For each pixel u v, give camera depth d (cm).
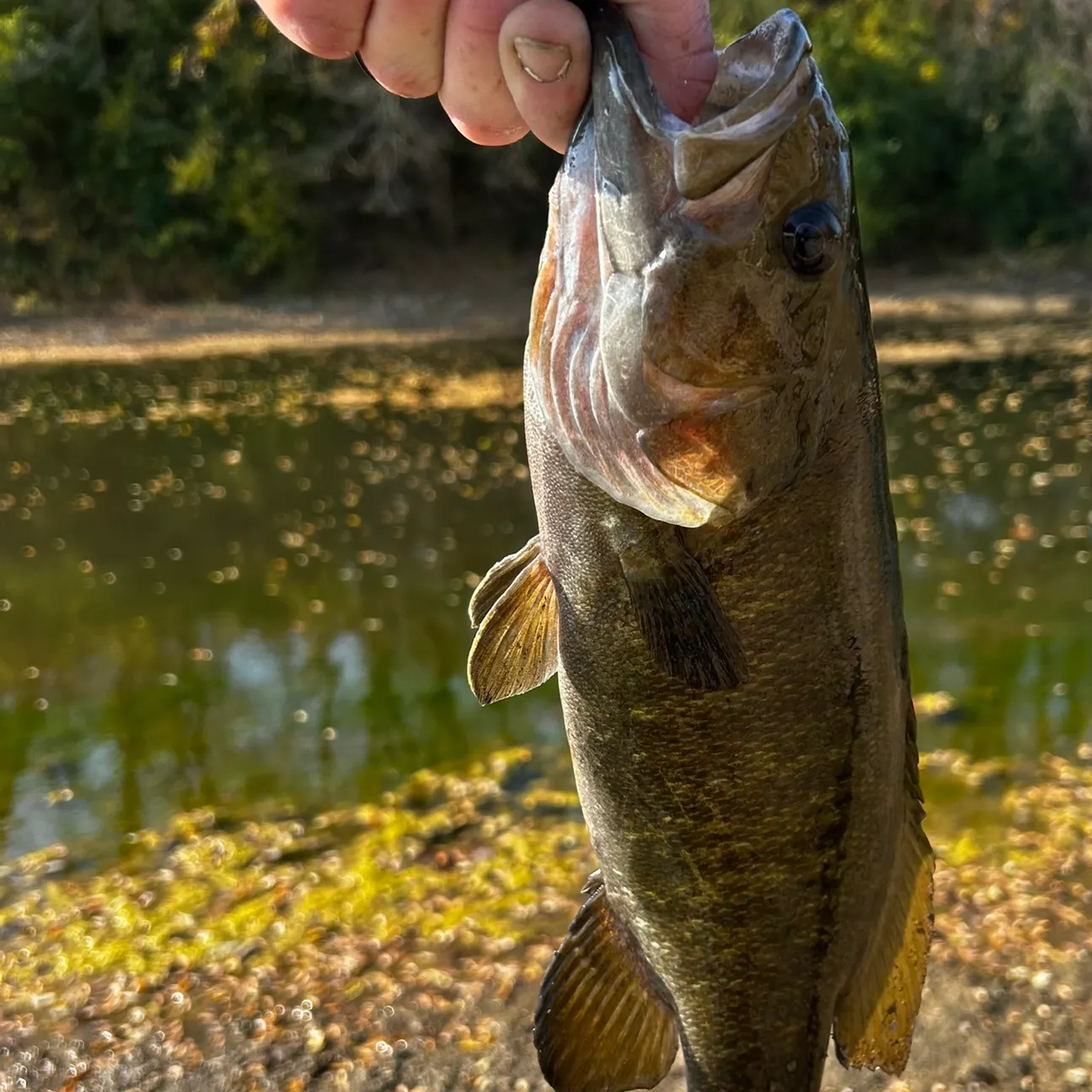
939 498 185
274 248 417
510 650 40
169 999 78
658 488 34
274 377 298
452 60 34
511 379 289
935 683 121
